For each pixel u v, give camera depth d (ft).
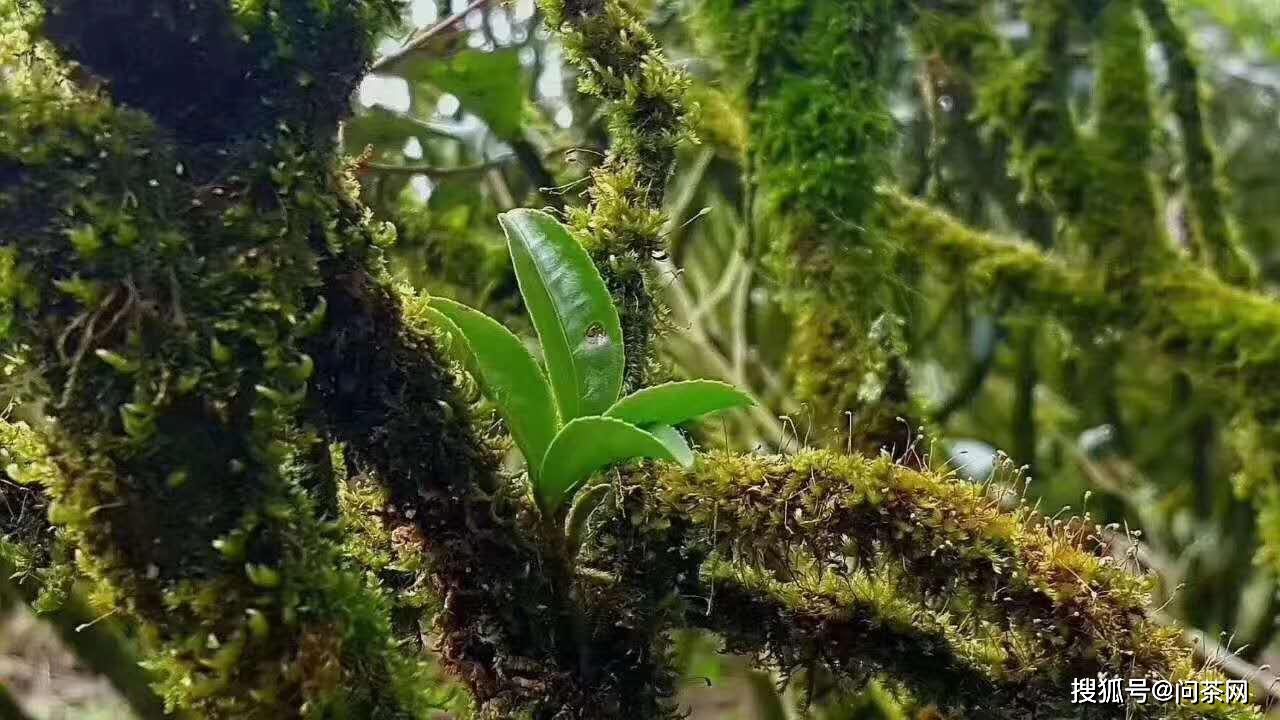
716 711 3.95
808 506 2.21
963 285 4.04
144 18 1.98
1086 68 4.11
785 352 4.26
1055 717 2.23
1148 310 3.48
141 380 1.93
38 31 1.97
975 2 3.98
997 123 3.82
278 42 2.02
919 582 2.22
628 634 2.21
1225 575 4.47
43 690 3.02
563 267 2.19
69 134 1.94
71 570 2.19
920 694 2.31
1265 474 3.29
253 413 1.97
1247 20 5.83
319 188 2.05
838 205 2.93
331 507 2.09
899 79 4.62
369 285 2.08
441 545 2.14
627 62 2.27
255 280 1.99
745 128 3.04
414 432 2.10
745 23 3.00
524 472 2.23
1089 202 3.59
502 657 2.17
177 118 2.01
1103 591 2.21
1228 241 3.82
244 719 1.95
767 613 2.29
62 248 1.94
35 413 2.06
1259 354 3.28
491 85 3.30
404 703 2.01
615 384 2.19
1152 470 4.91
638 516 2.22
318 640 1.95
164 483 1.94
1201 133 3.86
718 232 4.76
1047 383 5.18
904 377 2.88
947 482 2.26
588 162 2.86
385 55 3.14
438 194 3.67
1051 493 5.05
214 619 1.94
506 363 2.18
